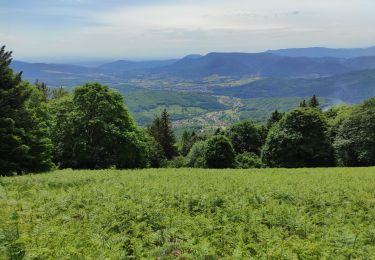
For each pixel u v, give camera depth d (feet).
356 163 199.11
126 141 166.09
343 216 47.37
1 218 36.78
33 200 46.65
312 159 196.24
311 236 37.09
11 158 106.22
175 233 36.55
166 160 276.82
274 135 199.93
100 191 53.62
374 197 60.39
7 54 111.34
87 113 164.86
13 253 28.12
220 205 50.44
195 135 399.65
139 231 36.96
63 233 33.27
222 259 30.63
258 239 36.99
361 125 195.11
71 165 163.02
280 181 76.38
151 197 51.55
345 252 32.32
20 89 111.65
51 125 164.66
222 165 215.31
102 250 29.96
